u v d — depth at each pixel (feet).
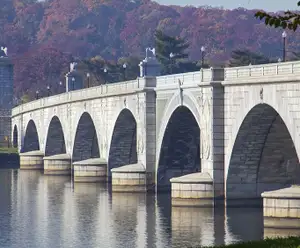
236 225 419.74
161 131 547.08
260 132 451.53
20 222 456.86
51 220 460.55
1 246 393.70
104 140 651.66
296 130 400.06
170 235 405.39
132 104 585.63
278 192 406.41
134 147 638.94
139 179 561.02
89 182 647.56
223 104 465.47
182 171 554.46
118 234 414.00
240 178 463.83
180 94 514.27
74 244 394.73
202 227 419.74
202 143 483.10
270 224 406.82
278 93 411.75
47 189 609.83
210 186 469.98
